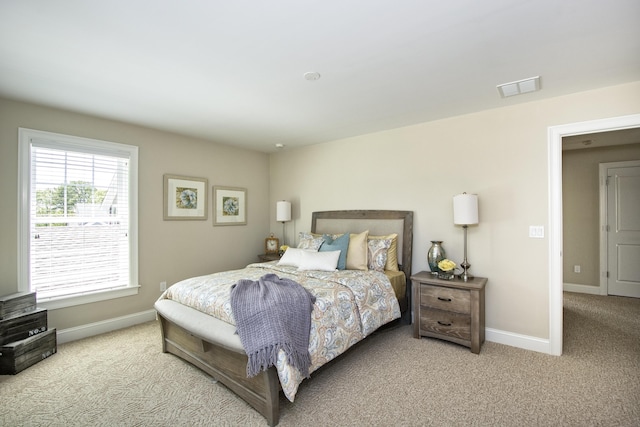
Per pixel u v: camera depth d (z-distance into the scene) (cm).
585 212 504
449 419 191
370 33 183
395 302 309
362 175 414
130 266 362
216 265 450
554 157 281
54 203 311
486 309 315
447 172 342
